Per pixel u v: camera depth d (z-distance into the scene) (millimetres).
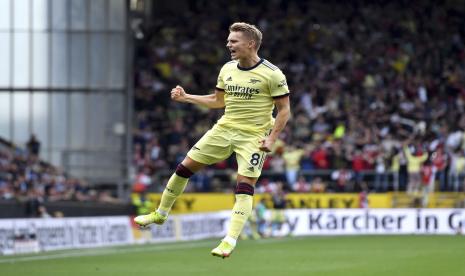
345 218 83688
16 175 73125
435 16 108188
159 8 113312
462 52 104438
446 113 91438
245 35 24203
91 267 43688
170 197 25188
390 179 85812
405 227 82688
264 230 79688
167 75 101250
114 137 88188
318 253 53688
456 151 83750
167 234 73562
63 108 88188
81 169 87500
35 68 87875
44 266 44531
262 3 112000
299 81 99500
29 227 59625
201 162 24844
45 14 87938
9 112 87875
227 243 24031
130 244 67938
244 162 24375
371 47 103625
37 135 87938
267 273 39406
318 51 103812
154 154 88750
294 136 89875
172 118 94750
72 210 73188
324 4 110562
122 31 88438
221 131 24688
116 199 82688
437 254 49875
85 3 88188
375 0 110188
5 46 87688
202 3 112625
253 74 24344
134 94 98250
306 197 86188
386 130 88500
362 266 42625
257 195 85750
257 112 24469
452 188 83625
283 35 106062
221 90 25188
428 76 99625
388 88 97062
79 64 88250
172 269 42062
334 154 86625
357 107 93188
